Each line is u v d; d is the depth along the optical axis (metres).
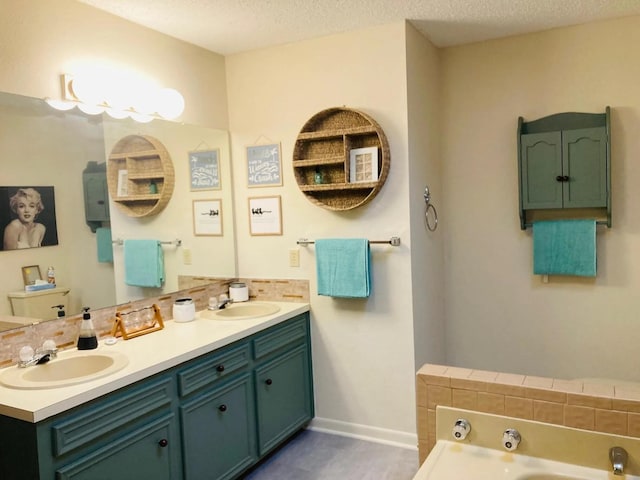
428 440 1.55
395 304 2.82
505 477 1.33
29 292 2.10
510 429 1.42
